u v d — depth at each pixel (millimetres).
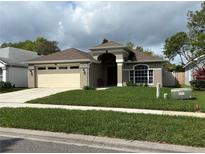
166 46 44594
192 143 6156
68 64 24906
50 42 62812
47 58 25750
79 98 14945
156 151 5988
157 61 25016
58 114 10023
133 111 10938
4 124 8570
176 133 6949
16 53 32000
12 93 20266
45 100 14719
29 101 14844
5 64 26516
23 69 29344
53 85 25484
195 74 22000
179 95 14188
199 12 23750
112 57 27953
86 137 7027
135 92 17922
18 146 6359
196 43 22703
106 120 8750
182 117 9289
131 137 6773
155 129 7398
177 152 5875
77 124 8211
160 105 11930
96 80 26172
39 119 9117
